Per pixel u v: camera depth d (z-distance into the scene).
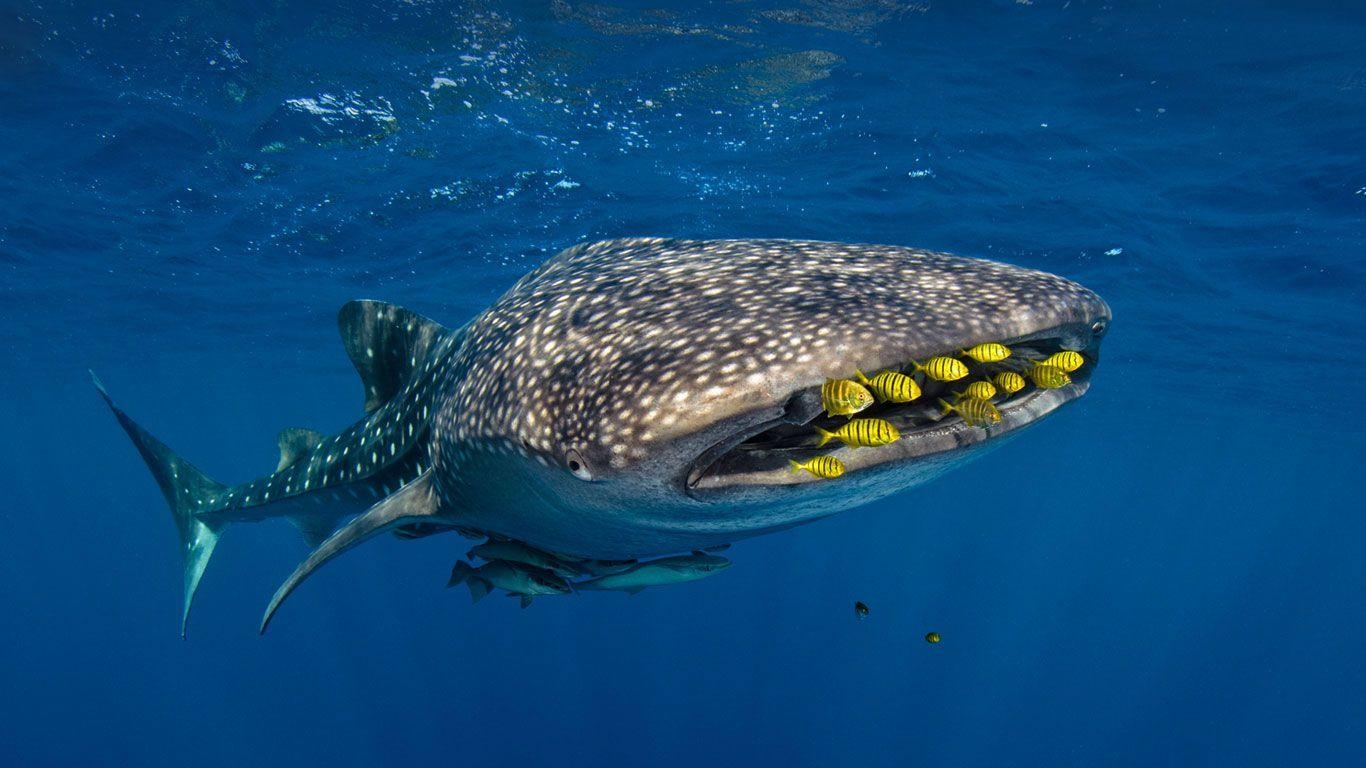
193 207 14.66
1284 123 10.18
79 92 10.77
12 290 19.89
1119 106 10.36
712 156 12.66
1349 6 7.76
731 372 2.09
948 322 2.19
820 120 11.45
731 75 10.34
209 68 10.23
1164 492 74.94
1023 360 2.57
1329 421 28.91
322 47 9.80
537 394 2.49
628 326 2.45
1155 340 20.62
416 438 4.05
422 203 14.61
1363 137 10.22
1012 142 11.62
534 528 3.19
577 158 12.84
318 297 20.95
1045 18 8.78
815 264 2.64
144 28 9.40
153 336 25.55
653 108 11.21
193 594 6.21
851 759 35.12
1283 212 12.56
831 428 2.33
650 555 3.47
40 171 13.22
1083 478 68.50
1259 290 15.91
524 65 10.16
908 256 2.72
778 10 8.96
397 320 4.43
